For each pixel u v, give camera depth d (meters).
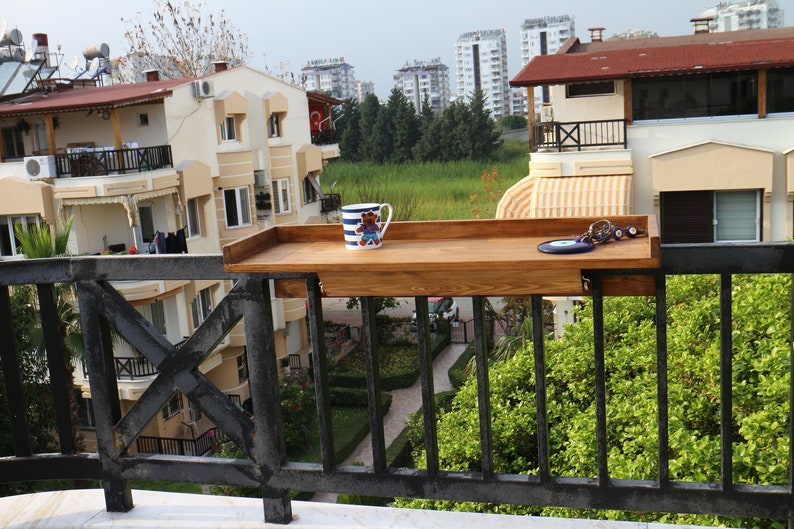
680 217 21.12
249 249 3.07
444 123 63.16
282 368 29.73
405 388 28.80
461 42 127.44
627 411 8.97
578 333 11.89
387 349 32.88
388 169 57.94
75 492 3.61
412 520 3.13
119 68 44.59
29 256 17.86
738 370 8.35
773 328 8.12
